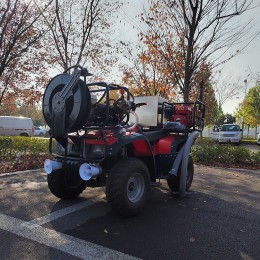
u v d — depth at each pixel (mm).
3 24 11000
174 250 3404
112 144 4301
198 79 11234
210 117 27453
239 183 7113
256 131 46062
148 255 3273
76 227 4043
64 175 5094
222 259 3219
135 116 4984
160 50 10812
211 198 5660
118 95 5621
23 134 25375
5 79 15031
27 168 8305
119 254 3279
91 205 5035
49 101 4559
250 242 3652
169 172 5539
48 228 3980
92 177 4293
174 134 6148
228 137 25859
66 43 12797
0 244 3461
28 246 3430
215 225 4203
